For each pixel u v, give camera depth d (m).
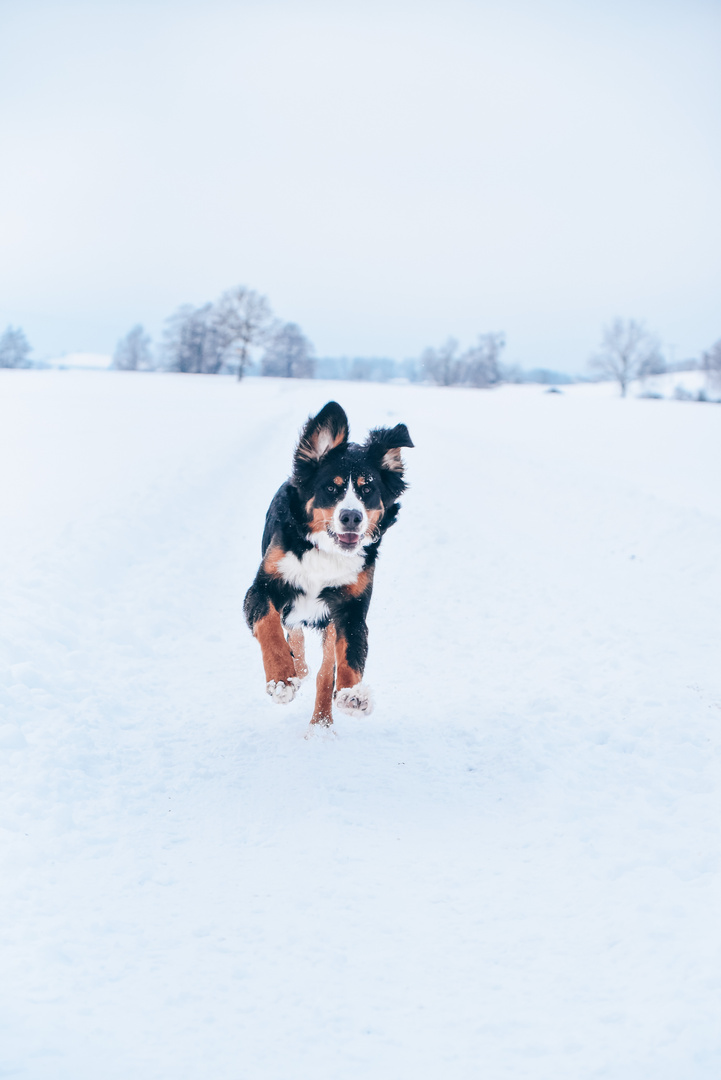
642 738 4.46
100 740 4.40
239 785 3.94
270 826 3.56
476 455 19.08
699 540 9.03
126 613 6.74
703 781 3.92
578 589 7.75
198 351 101.56
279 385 75.31
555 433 26.23
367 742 4.48
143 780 3.99
